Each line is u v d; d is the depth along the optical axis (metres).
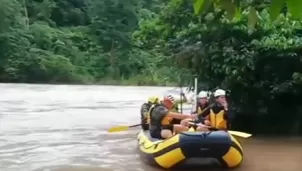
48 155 10.38
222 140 8.41
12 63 46.06
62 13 58.03
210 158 9.28
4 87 36.84
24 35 48.59
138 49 53.31
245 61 11.80
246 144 11.59
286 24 11.71
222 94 9.72
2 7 46.72
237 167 8.88
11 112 19.48
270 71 12.52
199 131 8.90
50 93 31.00
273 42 11.95
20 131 14.24
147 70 48.38
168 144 8.62
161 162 8.68
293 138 12.46
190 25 12.54
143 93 32.12
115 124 15.96
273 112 13.16
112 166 9.09
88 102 24.59
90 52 53.28
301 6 1.42
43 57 47.91
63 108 21.41
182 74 14.41
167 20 12.95
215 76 12.87
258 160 9.58
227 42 12.06
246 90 12.77
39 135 13.47
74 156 10.23
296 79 11.94
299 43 12.07
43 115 18.53
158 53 15.56
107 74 51.50
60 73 47.81
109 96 29.02
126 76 52.44
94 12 55.72
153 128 9.72
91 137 13.17
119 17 55.03
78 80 48.56
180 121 10.20
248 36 12.26
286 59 12.40
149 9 57.72
